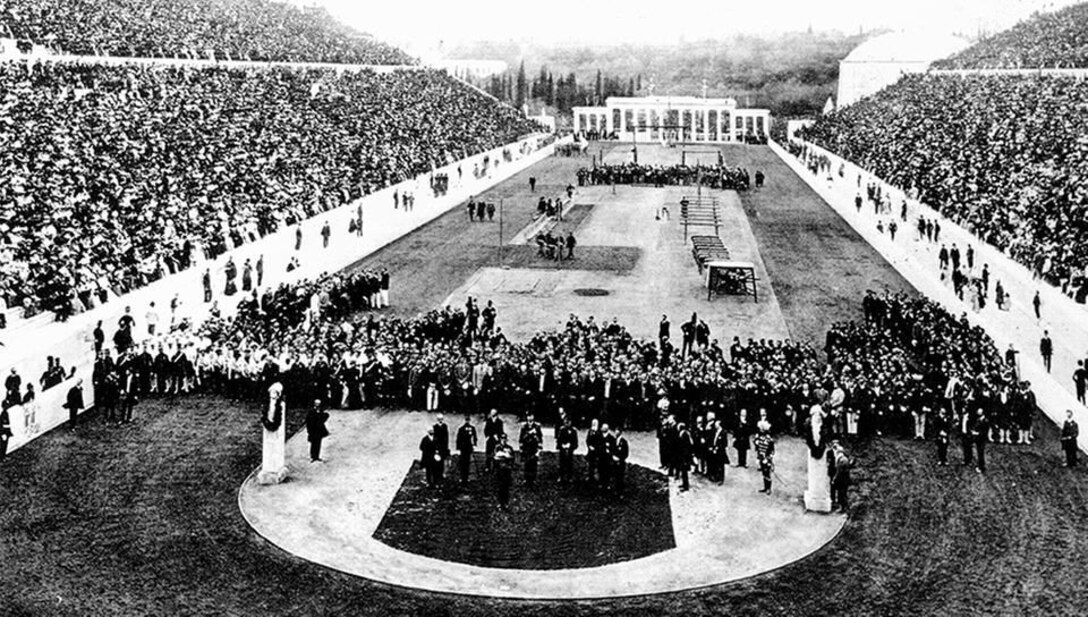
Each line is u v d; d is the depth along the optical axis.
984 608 20.02
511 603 20.34
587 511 25.20
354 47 133.62
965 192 68.44
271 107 82.62
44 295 40.31
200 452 28.83
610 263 61.62
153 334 39.34
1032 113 81.12
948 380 32.19
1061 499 25.73
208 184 59.91
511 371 32.88
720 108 161.75
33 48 67.69
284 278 52.47
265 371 33.47
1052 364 38.03
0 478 26.31
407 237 70.56
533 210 84.69
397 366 34.00
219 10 113.75
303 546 22.78
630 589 20.97
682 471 26.56
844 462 24.81
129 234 48.75
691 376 31.69
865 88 177.88
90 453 28.50
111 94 65.38
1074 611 19.86
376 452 29.33
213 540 22.97
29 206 44.84
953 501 25.64
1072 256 47.94
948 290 50.50
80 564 21.52
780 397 31.28
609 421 31.34
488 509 25.25
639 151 142.38
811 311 48.88
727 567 21.98
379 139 91.81
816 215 82.25
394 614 19.80
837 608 20.09
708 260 55.41
